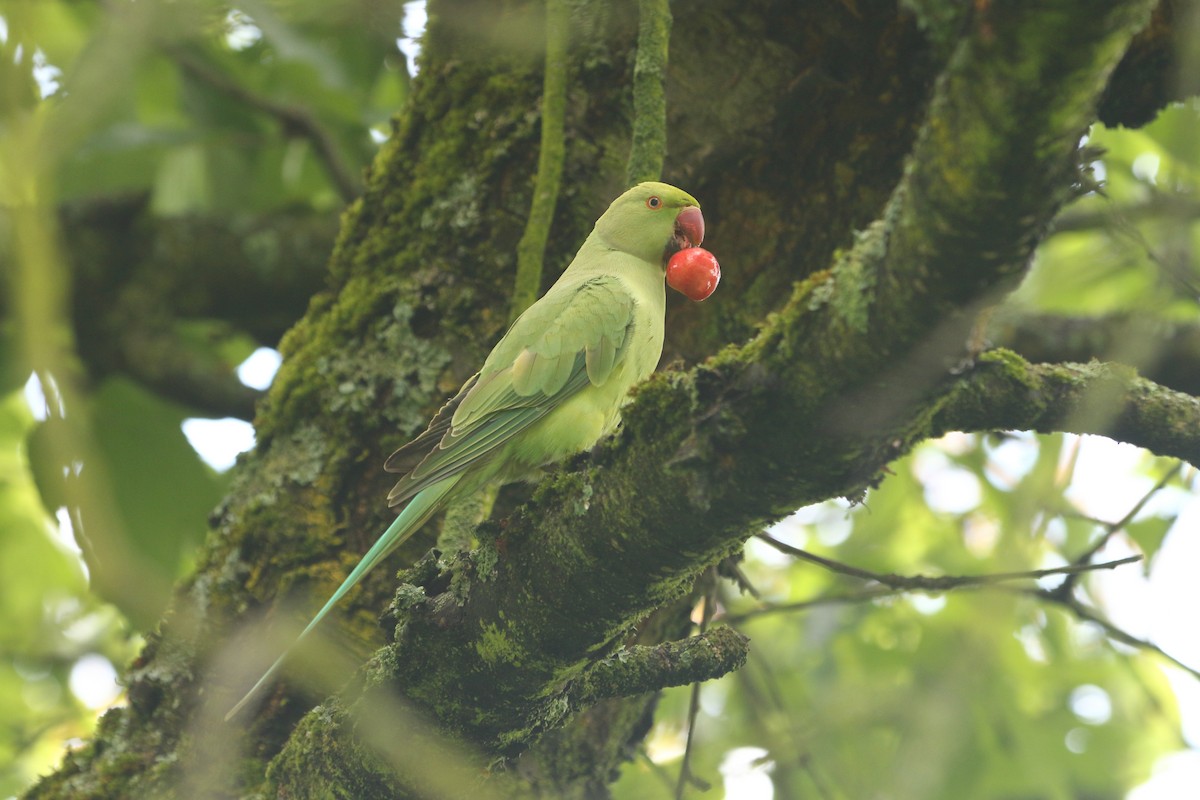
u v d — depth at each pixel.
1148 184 8.88
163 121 13.06
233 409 12.22
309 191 13.34
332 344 7.48
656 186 7.78
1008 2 2.94
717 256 7.79
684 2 7.53
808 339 3.99
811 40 7.45
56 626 14.09
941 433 5.64
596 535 4.84
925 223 3.47
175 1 5.33
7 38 4.44
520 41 7.49
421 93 7.85
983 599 4.18
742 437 4.26
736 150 7.51
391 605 5.41
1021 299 12.53
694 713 8.76
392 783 5.51
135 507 11.79
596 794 7.58
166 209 12.96
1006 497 11.88
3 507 13.86
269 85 12.66
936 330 3.71
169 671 6.93
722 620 9.88
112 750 6.87
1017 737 11.53
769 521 4.59
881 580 7.85
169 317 12.46
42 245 4.56
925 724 3.97
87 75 4.73
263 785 6.09
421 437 6.91
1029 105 3.07
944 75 3.28
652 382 4.62
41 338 4.52
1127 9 2.87
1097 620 9.08
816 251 7.71
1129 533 10.52
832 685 12.71
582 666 5.32
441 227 7.50
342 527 7.14
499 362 7.35
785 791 10.92
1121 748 12.63
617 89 7.50
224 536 7.27
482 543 5.21
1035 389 5.41
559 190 7.47
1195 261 9.23
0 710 13.62
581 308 7.64
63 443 4.56
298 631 6.88
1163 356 10.50
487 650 5.20
